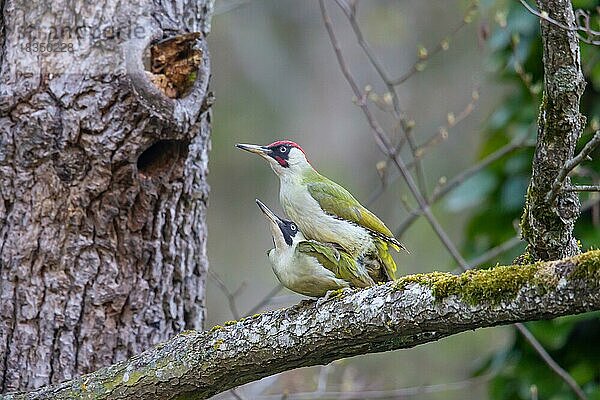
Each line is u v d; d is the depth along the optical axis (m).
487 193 14.21
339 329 7.63
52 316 9.48
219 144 24.09
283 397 12.98
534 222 7.43
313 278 9.09
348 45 24.89
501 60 14.41
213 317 22.95
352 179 23.98
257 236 23.86
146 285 9.80
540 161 7.16
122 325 9.70
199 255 10.39
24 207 9.41
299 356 7.97
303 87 24.95
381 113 24.23
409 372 19.64
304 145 24.48
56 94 9.26
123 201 9.51
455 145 23.03
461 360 19.58
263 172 24.23
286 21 25.31
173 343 8.59
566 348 13.31
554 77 6.89
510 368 13.75
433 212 20.44
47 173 9.37
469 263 14.05
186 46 9.41
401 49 24.14
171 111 9.20
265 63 25.02
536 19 13.99
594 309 6.42
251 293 23.27
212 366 8.25
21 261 9.44
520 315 6.71
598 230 12.80
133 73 9.19
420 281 7.27
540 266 6.68
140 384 8.52
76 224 9.45
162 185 9.71
